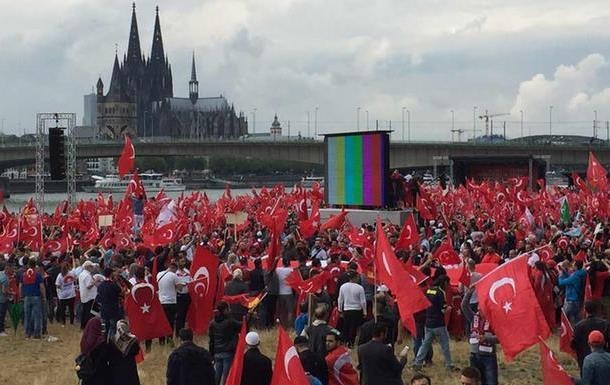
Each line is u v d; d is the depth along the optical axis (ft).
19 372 79.46
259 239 131.85
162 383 72.64
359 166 202.18
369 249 99.45
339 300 78.69
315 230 139.13
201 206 215.72
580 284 81.76
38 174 306.76
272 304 92.58
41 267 98.02
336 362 54.13
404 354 53.83
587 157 508.53
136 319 76.74
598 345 50.21
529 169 338.95
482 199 216.95
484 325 59.16
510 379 74.74
